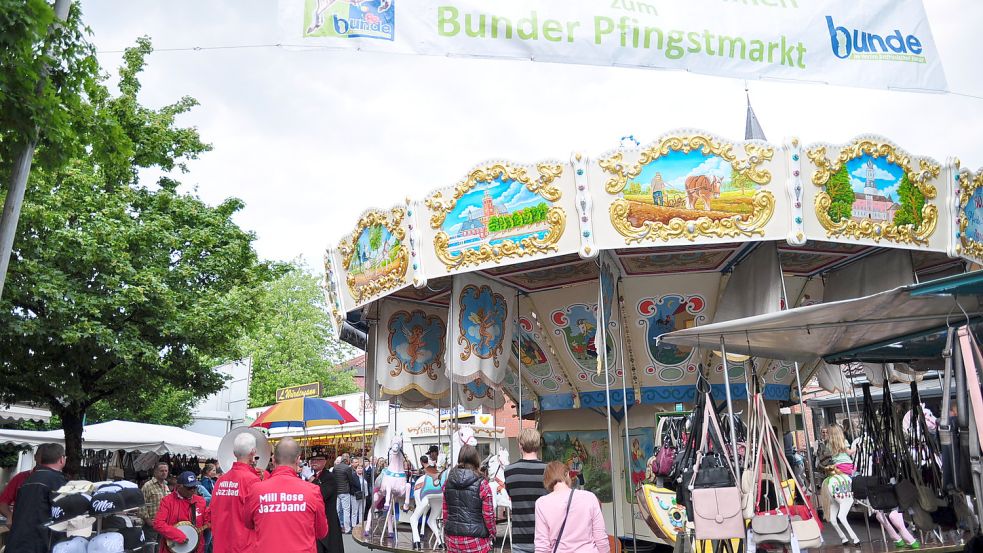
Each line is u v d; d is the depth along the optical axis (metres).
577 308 12.73
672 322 12.50
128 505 6.93
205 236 16.50
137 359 14.82
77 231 13.93
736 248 10.95
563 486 5.15
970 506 8.23
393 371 14.38
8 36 6.02
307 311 42.78
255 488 5.37
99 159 8.05
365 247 12.11
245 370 33.12
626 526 12.44
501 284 12.56
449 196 10.65
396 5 9.41
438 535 11.65
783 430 15.30
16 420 23.27
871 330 8.04
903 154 10.13
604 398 13.16
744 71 10.60
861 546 9.20
